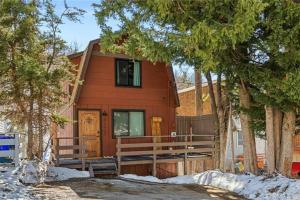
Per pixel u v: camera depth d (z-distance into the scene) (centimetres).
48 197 1087
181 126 2230
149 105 2109
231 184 1350
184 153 1864
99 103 1973
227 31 977
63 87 1761
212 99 1653
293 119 1316
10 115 1509
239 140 2184
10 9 1392
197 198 1154
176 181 1527
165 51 1149
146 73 2112
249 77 1238
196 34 1001
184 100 3100
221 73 1389
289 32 1070
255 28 1116
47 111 1540
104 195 1145
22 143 1667
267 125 1336
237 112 1484
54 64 1512
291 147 1321
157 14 1120
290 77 1103
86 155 1672
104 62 1997
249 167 1416
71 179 1464
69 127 1961
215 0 1016
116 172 1681
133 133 2059
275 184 1215
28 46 1429
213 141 1889
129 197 1124
